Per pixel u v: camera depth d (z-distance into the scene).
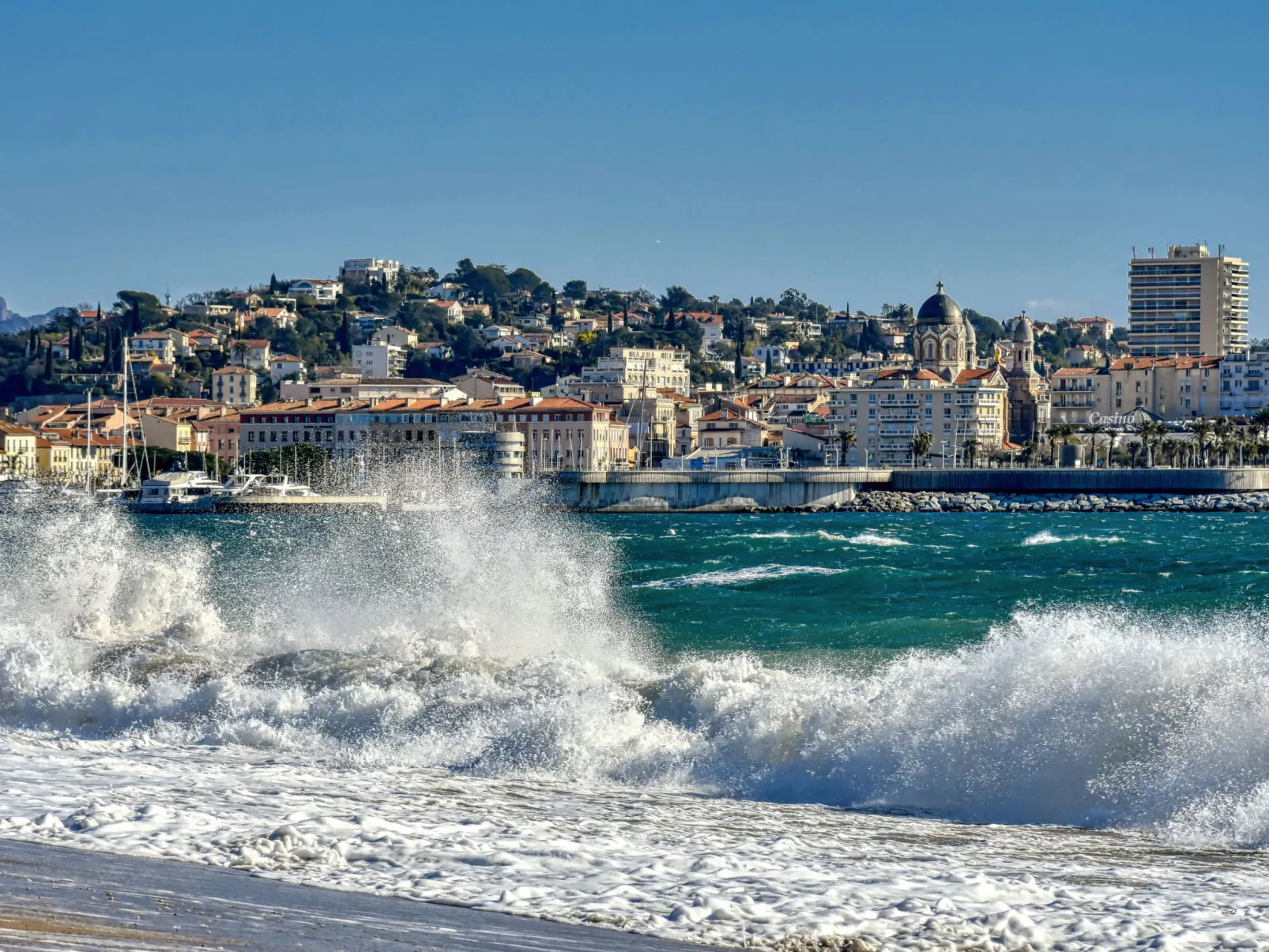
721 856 51.28
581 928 42.25
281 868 48.38
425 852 50.69
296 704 80.25
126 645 98.31
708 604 144.38
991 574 177.75
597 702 75.12
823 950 40.81
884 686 71.56
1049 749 62.78
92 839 51.84
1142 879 48.66
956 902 44.94
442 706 78.00
